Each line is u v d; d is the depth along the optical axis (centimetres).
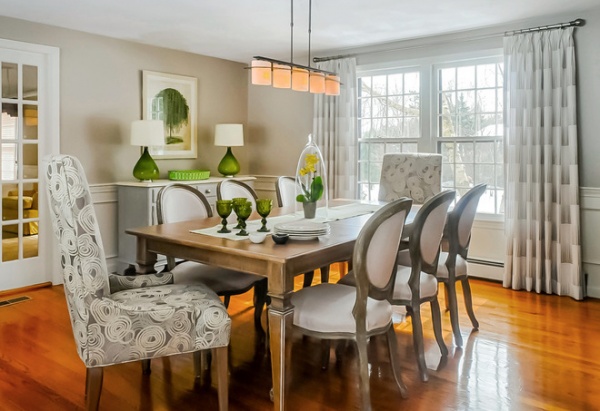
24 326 329
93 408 192
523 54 409
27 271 425
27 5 365
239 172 589
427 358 278
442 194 253
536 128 405
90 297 186
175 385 245
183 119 537
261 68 288
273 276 204
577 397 231
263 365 271
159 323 196
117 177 478
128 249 462
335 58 520
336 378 254
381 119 518
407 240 294
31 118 418
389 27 433
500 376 254
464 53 452
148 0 355
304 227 242
